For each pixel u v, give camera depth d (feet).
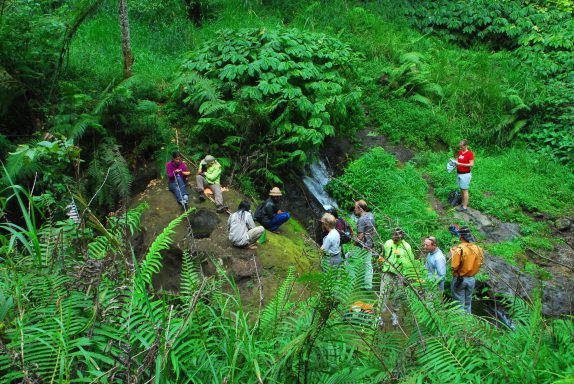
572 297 31.91
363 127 44.57
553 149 46.26
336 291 11.17
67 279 10.48
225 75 37.22
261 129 37.32
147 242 27.09
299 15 55.11
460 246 24.72
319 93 39.29
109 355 9.11
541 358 10.68
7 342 9.23
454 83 49.39
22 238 10.48
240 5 53.78
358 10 56.34
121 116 33.47
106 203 30.37
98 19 46.75
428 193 40.68
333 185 39.52
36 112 33.71
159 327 9.22
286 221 31.42
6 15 33.19
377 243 12.75
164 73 42.09
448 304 12.28
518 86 50.65
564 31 56.54
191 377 8.97
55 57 35.47
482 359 10.83
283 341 10.46
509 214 38.86
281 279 24.85
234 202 31.99
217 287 11.93
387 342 11.23
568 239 38.06
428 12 59.93
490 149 47.03
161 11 50.80
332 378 9.45
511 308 13.70
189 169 34.06
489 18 58.34
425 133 45.32
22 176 23.44
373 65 49.93
